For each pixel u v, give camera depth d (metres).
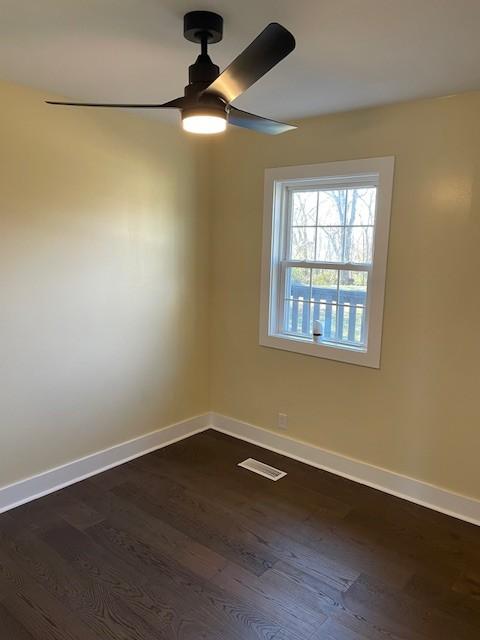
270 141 3.35
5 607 2.04
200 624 1.97
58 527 2.61
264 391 3.66
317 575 2.28
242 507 2.86
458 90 2.51
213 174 3.74
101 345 3.17
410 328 2.87
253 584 2.21
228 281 3.78
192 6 1.67
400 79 2.36
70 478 3.09
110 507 2.82
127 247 3.24
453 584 2.24
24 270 2.70
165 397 3.68
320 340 3.35
